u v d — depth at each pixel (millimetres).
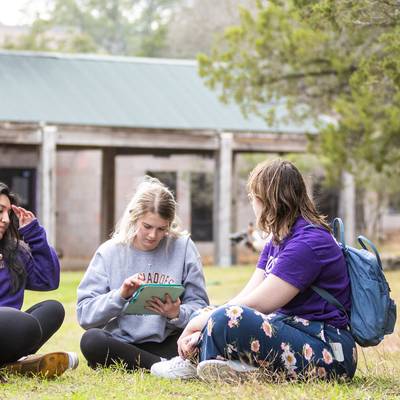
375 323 6059
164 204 7289
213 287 18719
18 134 24734
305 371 6047
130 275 7355
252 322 5984
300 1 12906
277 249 6324
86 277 7363
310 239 6082
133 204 7387
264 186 6188
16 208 6809
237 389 5703
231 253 29859
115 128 25891
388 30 17016
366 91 16141
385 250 37438
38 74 27969
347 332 6188
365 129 20172
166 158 39062
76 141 25484
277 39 19281
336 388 5723
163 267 7402
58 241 38500
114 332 7281
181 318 7059
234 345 6008
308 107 22609
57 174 38469
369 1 11203
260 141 27797
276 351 6035
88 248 38469
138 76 29562
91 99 26984
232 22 48375
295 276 6016
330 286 6133
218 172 27328
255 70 19984
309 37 18516
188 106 28062
